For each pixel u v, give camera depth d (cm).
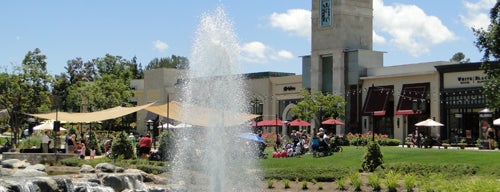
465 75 6131
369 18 7669
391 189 2866
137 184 3019
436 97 6397
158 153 4138
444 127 6272
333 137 4981
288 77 8006
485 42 3697
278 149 5119
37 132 6078
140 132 9931
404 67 6806
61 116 4800
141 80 10750
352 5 7531
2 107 7238
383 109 6812
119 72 12644
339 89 7319
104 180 2884
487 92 3825
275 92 8231
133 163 3838
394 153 4066
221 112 2634
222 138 2622
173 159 3750
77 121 4766
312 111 7031
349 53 7369
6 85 7362
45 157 4306
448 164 3341
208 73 2686
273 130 8162
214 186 2598
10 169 3177
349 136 5841
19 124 7406
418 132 5984
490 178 2814
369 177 3020
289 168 3522
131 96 9906
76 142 5241
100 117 4772
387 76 6912
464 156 3734
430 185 2778
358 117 7206
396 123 6769
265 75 8500
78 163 3897
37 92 7600
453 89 6197
